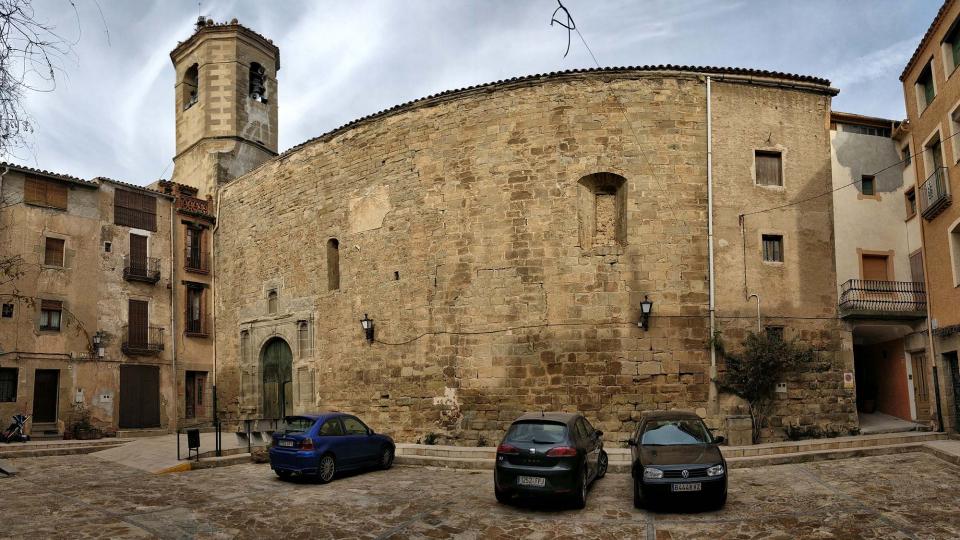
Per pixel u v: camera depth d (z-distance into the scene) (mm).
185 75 31500
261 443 18406
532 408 18219
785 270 18500
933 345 18016
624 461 15258
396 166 21406
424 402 19625
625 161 18766
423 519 10734
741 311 18094
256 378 25188
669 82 19078
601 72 19250
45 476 15273
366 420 20891
